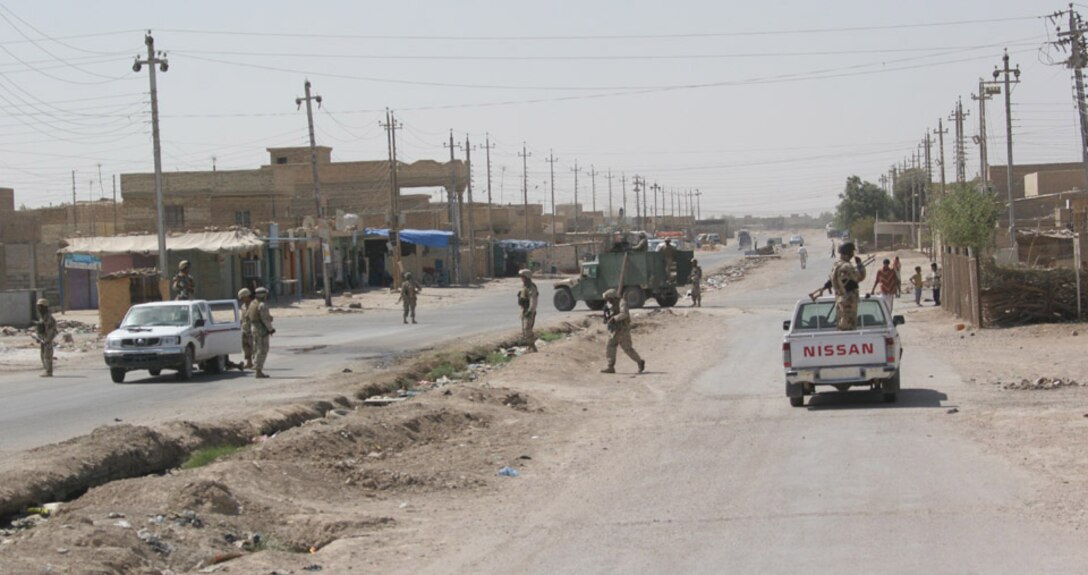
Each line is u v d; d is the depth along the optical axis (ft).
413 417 56.59
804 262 287.89
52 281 190.19
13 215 185.16
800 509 35.55
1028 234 180.96
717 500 37.73
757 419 57.82
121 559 29.37
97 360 106.52
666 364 89.71
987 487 37.81
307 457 46.85
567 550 31.60
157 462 46.24
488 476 44.60
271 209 243.40
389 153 243.40
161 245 147.64
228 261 195.42
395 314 170.09
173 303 85.51
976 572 27.09
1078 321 103.81
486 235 369.91
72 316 170.50
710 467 44.42
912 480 39.60
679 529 33.58
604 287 163.32
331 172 310.86
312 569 30.01
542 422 60.03
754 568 28.43
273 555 31.50
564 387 74.64
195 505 36.58
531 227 426.51
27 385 83.10
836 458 44.93
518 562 30.48
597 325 137.28
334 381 75.92
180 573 30.14
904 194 517.55
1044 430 49.29
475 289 248.32
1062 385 65.21
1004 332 101.91
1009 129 176.76
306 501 39.52
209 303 89.15
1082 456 42.73
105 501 37.22
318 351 105.40
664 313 147.13
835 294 61.93
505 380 77.00
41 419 61.52
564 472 45.29
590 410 64.85
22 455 44.29
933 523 32.73
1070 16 130.72
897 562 28.32
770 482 40.47
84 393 75.41
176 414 60.85
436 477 43.55
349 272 252.21
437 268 274.57
